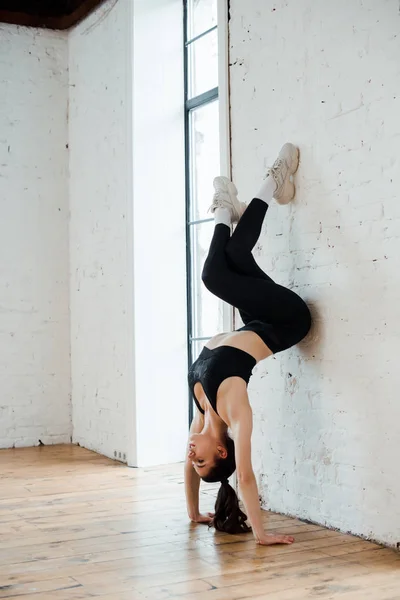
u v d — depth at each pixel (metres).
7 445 6.12
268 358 3.93
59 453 5.80
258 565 2.95
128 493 4.34
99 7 5.79
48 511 3.93
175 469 5.04
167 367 5.25
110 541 3.33
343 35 3.43
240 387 3.36
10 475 4.94
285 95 3.81
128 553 3.14
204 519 3.66
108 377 5.63
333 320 3.49
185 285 5.32
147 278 5.21
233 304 3.58
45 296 6.30
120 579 2.80
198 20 5.30
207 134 5.20
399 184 3.12
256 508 3.26
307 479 3.66
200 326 5.23
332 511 3.50
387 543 3.18
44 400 6.27
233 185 3.88
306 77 3.67
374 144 3.25
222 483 3.49
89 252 5.96
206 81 5.21
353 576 2.80
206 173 5.20
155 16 5.32
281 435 3.84
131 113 5.22
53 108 6.37
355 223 3.36
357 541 3.27
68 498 4.23
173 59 5.37
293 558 3.03
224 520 3.49
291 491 3.77
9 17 6.24
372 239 3.26
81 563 3.01
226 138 4.26
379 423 3.23
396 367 3.14
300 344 3.70
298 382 3.72
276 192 3.69
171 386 5.27
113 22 5.55
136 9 5.26
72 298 6.30
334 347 3.48
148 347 5.20
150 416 5.20
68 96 6.39
